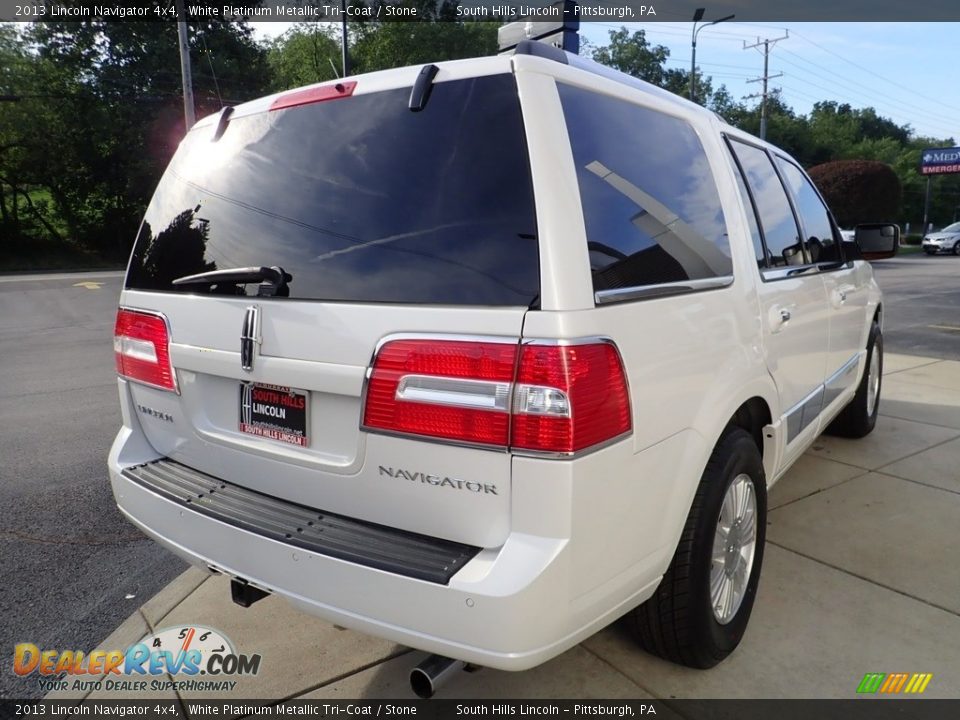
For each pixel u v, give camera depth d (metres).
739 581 2.54
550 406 1.64
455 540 1.81
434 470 1.78
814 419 3.54
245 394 2.20
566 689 2.36
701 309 2.21
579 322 1.68
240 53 32.06
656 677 2.41
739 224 2.67
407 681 2.43
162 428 2.53
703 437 2.14
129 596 3.07
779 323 2.79
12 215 32.31
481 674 2.45
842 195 34.19
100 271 27.89
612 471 1.77
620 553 1.86
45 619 2.90
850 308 4.09
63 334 10.88
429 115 1.95
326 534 1.93
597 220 1.86
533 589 1.64
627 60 58.56
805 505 3.83
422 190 1.89
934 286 17.34
